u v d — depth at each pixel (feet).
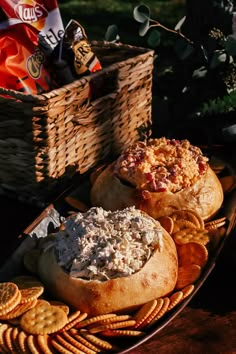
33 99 3.51
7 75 3.81
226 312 3.18
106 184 3.56
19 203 3.92
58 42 4.06
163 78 4.93
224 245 3.39
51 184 3.78
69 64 4.04
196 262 3.15
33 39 3.94
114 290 2.91
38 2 3.99
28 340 2.73
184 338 3.03
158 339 3.03
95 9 10.00
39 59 3.96
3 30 3.84
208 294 3.27
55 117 3.62
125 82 4.03
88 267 2.94
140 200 3.43
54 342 2.75
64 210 3.51
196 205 3.44
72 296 2.94
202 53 4.74
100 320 2.84
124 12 9.80
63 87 3.62
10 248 3.53
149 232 3.05
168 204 3.42
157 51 7.23
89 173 3.78
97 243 3.01
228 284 3.33
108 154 4.11
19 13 3.89
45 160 3.70
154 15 9.67
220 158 3.88
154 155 3.55
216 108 4.42
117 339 2.84
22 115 3.58
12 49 3.84
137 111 4.27
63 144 3.74
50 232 3.38
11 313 2.84
